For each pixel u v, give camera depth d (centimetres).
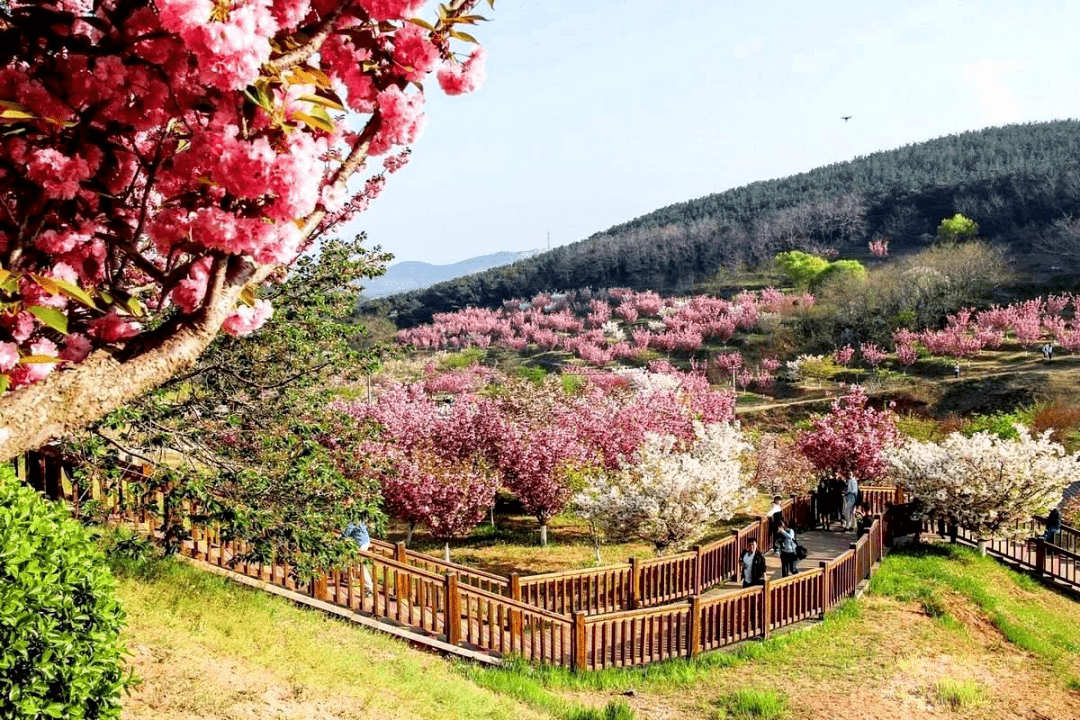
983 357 5994
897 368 6066
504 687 1145
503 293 14788
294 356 1140
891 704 1237
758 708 1186
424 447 2498
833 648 1454
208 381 1113
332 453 1200
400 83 423
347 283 1211
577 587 1683
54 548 577
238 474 1057
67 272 391
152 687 762
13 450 329
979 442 2178
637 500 1966
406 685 988
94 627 579
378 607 1284
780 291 10156
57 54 369
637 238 14600
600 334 9338
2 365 357
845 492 2466
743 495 2194
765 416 5025
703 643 1420
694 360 7869
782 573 1862
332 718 819
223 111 351
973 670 1422
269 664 905
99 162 385
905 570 1927
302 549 1079
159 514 1071
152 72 357
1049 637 1655
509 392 3106
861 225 13100
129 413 980
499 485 2334
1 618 507
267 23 339
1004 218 11881
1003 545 2305
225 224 346
